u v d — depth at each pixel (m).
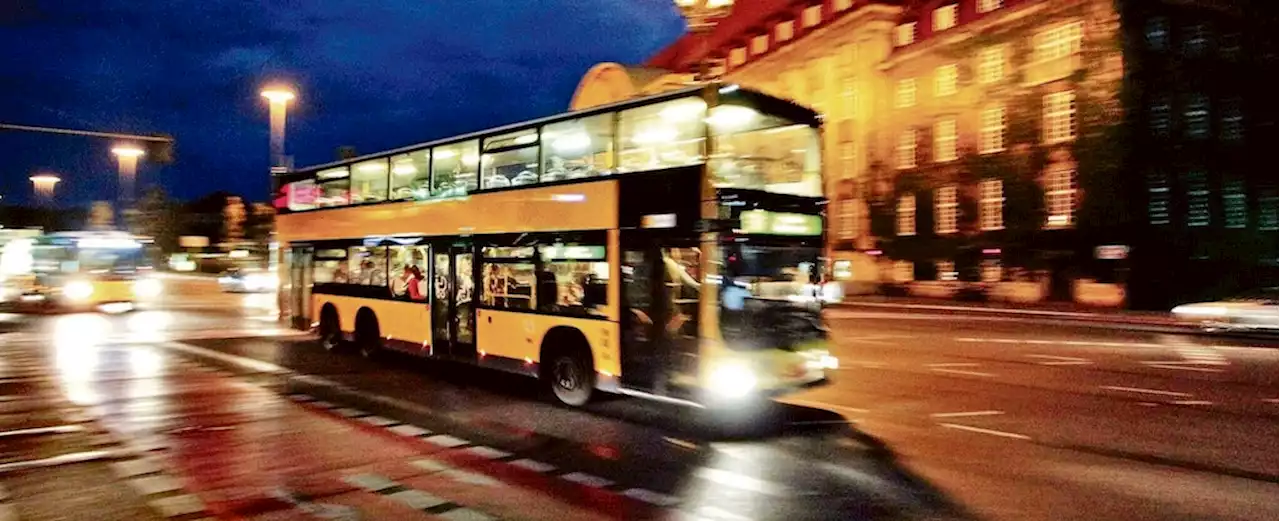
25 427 9.88
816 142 10.78
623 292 10.61
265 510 6.76
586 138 11.41
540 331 11.84
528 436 9.60
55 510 6.73
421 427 10.05
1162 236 34.31
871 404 11.77
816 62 52.09
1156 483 7.61
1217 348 19.38
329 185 17.34
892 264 46.22
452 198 13.67
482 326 12.91
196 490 7.33
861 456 8.70
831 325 27.03
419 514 6.68
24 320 26.55
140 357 16.62
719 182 9.65
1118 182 34.28
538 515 6.67
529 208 12.16
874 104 47.78
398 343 14.96
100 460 8.34
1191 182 35.22
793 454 8.79
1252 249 36.16
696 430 9.98
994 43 40.28
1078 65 35.72
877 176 47.25
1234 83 36.41
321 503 6.96
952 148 42.94
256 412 10.90
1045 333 23.66
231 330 22.91
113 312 29.89
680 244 9.87
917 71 44.97
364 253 16.08
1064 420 10.60
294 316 18.44
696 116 9.86
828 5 51.56
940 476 7.90
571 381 11.37
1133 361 16.80
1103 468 8.16
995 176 40.09
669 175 10.07
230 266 70.69
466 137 13.53
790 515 6.70
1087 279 35.47
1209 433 9.80
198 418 10.47
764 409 11.36
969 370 15.38
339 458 8.49
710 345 9.43
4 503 6.91
